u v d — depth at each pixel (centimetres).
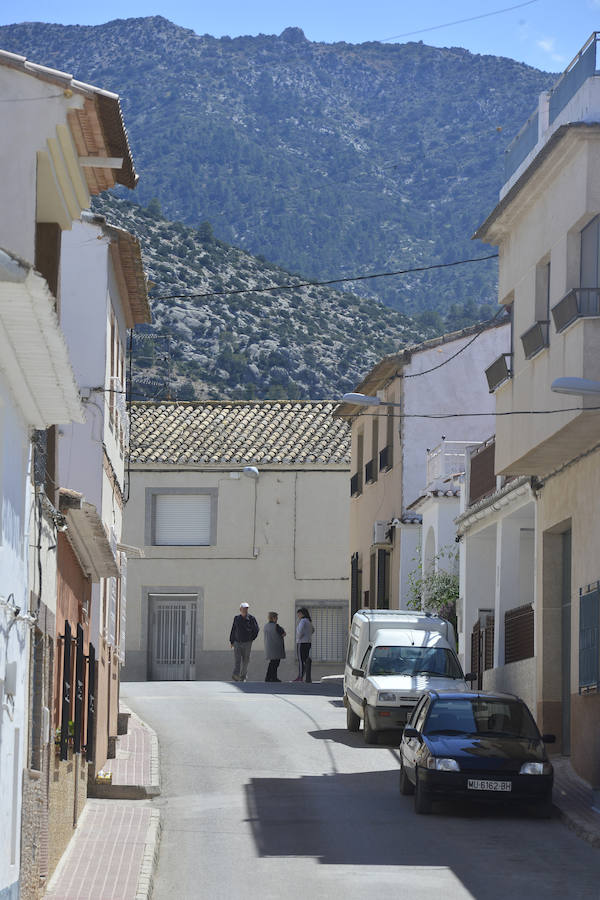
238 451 10425
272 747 5300
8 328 1844
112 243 4431
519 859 3212
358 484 9625
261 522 10300
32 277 1672
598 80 4191
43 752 2625
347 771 4784
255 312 19625
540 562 5150
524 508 5647
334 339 19825
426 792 3856
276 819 3809
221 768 4781
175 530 10375
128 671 10169
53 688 2842
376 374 8738
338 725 6022
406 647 5788
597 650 4316
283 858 3247
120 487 5319
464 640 6612
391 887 2894
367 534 9219
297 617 10181
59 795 2994
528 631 5491
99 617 4269
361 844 3425
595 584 4350
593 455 4438
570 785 4316
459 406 8400
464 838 3512
